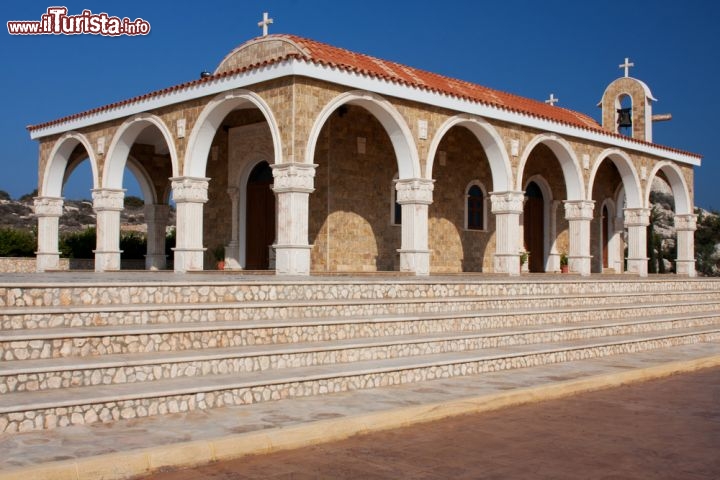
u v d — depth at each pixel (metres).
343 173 19.94
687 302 19.88
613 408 9.80
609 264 30.27
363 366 10.09
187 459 6.55
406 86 17.62
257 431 7.25
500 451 7.42
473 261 23.94
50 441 6.72
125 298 10.38
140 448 6.55
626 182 26.14
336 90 16.27
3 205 58.56
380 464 6.81
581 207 23.27
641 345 15.09
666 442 7.99
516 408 9.60
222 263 21.61
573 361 13.23
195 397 8.16
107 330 8.85
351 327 11.30
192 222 18.19
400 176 18.25
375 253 20.69
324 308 11.77
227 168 22.50
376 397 9.24
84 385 7.98
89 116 21.11
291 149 15.49
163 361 8.55
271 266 20.91
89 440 6.79
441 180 22.97
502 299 14.88
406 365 10.37
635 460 7.24
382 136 20.98
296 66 15.25
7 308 9.05
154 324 9.76
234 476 6.33
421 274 18.17
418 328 12.26
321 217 19.67
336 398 9.09
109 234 20.91
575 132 22.88
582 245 23.33
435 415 8.70
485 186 24.48
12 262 25.28
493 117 20.06
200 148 18.06
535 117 21.38
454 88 21.11
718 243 47.56
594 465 7.02
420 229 18.17
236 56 20.38
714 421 9.12
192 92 17.75
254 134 21.38
